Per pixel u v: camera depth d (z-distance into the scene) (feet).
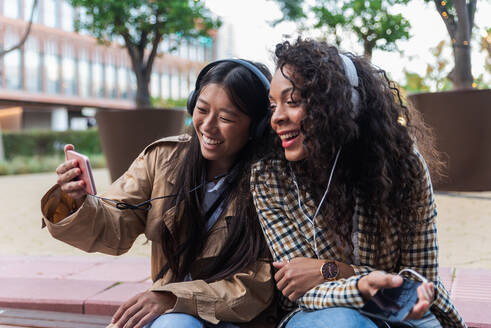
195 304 5.33
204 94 5.81
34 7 28.84
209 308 5.38
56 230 5.69
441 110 19.39
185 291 5.34
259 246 5.82
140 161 6.52
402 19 23.99
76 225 5.69
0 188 31.42
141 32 27.32
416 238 5.41
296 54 5.07
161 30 26.81
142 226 6.38
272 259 5.84
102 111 25.22
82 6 26.58
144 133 24.91
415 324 5.27
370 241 5.42
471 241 13.47
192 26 27.02
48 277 11.07
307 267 5.34
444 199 19.33
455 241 13.53
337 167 5.28
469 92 19.08
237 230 5.91
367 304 4.87
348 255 5.57
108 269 11.68
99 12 26.35
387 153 5.19
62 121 95.66
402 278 4.75
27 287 10.37
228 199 6.09
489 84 24.12
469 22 19.93
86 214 5.65
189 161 6.13
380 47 24.72
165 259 6.36
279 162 5.68
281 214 5.63
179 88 95.71
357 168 5.29
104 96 95.25
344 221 5.37
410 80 26.48
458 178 19.84
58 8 86.74
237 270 5.75
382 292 4.82
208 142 5.86
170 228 6.08
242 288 5.57
